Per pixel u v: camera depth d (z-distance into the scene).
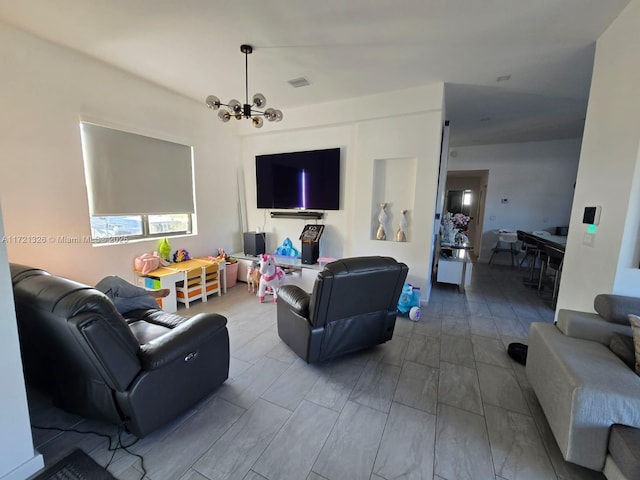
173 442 1.58
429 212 3.55
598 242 2.13
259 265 4.08
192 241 4.11
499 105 4.00
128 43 2.54
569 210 6.03
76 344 1.34
